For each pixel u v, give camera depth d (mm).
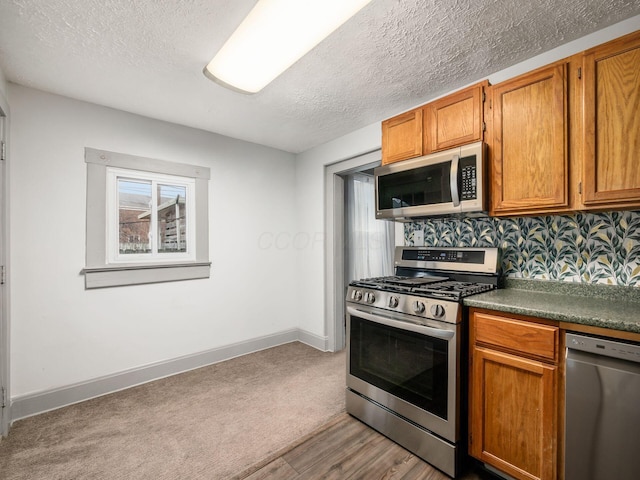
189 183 2836
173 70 1878
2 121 1879
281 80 2008
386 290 1829
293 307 3594
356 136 2904
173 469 1569
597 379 1146
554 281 1771
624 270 1565
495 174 1723
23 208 2041
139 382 2504
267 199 3369
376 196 2225
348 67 1859
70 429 1896
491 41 1623
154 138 2609
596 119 1376
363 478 1508
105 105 2359
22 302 2035
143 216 2584
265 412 2090
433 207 1886
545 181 1538
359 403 1983
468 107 1833
